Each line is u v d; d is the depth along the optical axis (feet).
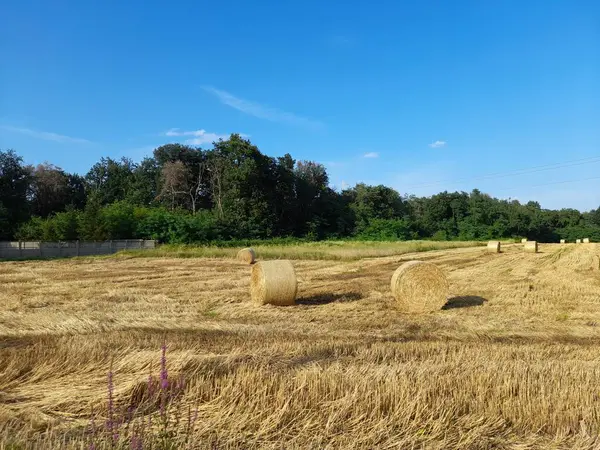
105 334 30.66
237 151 223.51
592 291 50.88
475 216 276.00
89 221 156.66
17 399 18.26
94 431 14.88
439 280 41.34
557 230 303.07
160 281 62.80
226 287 56.54
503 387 18.25
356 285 58.34
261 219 216.74
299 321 36.60
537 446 14.90
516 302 44.62
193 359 22.04
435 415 16.21
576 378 19.90
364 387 17.62
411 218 299.79
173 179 251.80
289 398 16.75
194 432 15.05
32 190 236.43
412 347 26.68
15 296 48.67
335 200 278.87
